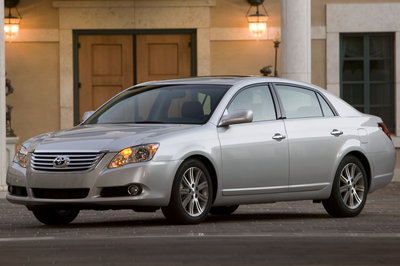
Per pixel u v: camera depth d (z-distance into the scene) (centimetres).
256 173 2230
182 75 3981
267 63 3953
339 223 2228
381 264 1510
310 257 1587
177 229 2041
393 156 2564
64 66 3944
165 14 3959
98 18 3950
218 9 3956
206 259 1560
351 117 2469
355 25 3978
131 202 2038
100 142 2069
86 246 1738
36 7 3934
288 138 2294
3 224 2280
